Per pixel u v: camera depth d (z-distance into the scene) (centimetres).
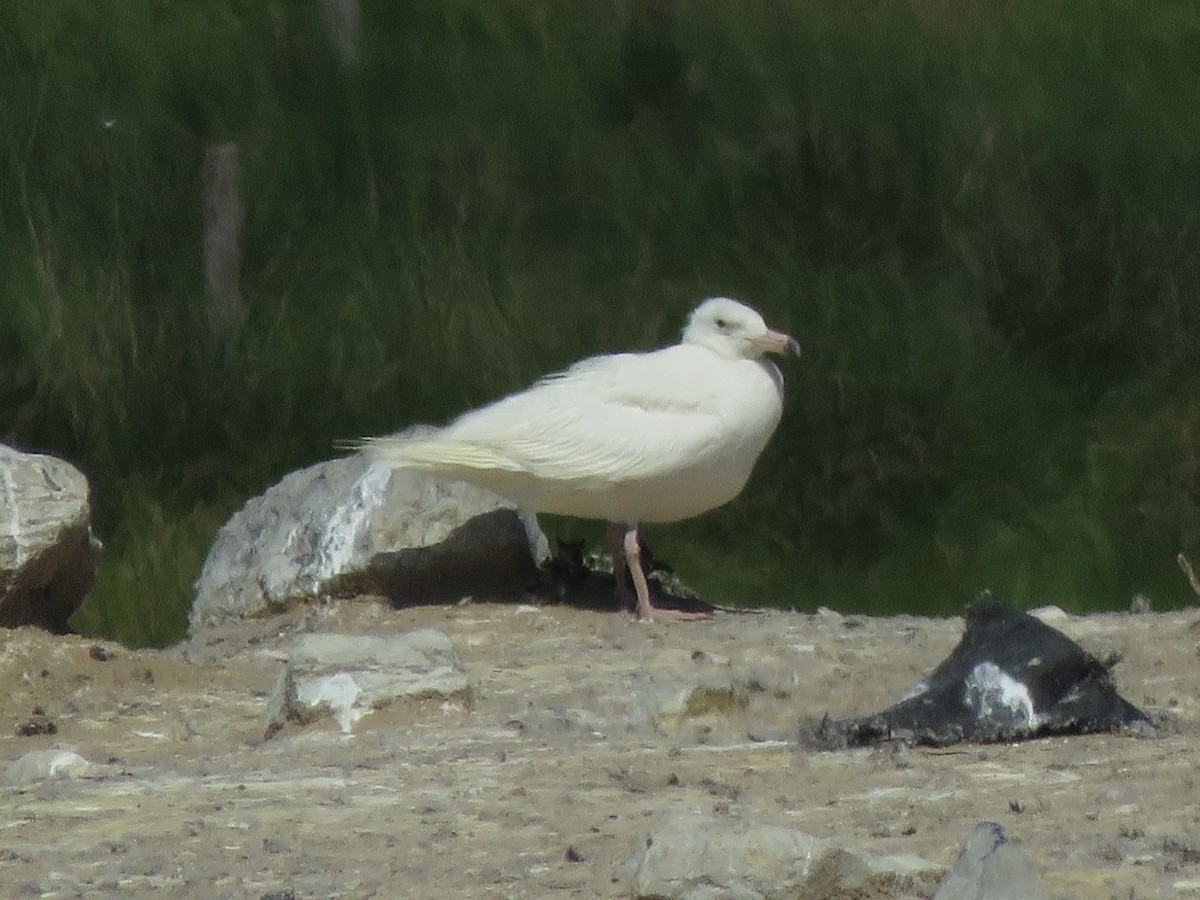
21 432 1578
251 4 2078
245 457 1576
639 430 1201
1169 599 1489
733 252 1748
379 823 768
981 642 894
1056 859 679
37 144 1806
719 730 925
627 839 730
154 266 1706
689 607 1265
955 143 1816
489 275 1730
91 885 702
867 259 1742
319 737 938
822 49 1967
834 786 799
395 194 1822
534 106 1927
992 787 784
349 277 1728
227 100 1927
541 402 1226
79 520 1112
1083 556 1519
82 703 1027
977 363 1655
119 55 1984
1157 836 701
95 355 1627
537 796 800
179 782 849
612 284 1719
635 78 1953
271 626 1252
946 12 2053
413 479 1284
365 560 1256
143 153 1805
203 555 1475
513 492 1230
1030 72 1944
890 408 1620
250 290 1711
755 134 1862
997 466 1591
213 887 693
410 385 1619
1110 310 1684
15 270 1681
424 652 980
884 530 1555
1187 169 1778
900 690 994
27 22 2022
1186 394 1634
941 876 647
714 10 2036
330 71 1980
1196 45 2017
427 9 2081
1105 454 1587
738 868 646
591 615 1227
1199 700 947
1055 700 875
